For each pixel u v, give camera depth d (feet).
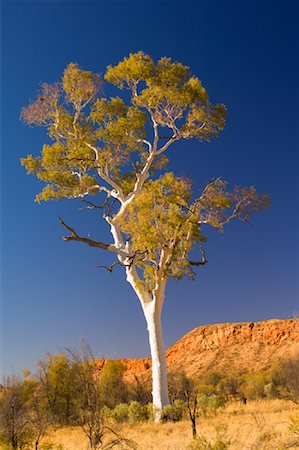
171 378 110.01
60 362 91.71
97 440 46.34
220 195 82.99
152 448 39.93
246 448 33.58
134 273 82.79
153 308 80.59
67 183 88.02
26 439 52.90
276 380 111.55
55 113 86.74
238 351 269.23
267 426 44.80
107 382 102.99
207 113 84.48
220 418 63.82
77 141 87.30
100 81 85.56
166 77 81.20
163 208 79.30
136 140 86.58
